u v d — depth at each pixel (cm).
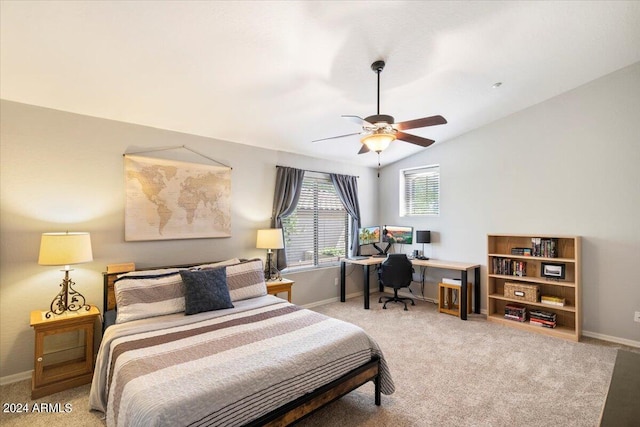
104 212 311
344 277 524
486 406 232
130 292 264
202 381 162
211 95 296
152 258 340
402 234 546
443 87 337
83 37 207
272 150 450
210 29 211
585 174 375
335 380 208
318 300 507
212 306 281
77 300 291
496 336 368
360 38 239
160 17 197
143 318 259
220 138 395
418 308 485
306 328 238
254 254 426
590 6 241
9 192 267
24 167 273
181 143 364
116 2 183
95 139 307
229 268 329
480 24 242
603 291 361
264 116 350
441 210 515
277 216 445
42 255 250
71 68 236
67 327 257
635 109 343
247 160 422
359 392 255
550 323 380
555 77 350
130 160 325
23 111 273
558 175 396
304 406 189
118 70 245
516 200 431
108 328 243
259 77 274
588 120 373
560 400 239
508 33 259
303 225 497
